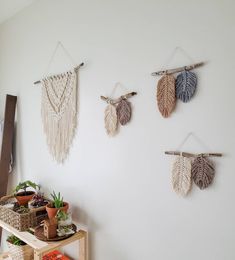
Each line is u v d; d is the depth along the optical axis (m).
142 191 1.32
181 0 1.16
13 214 1.60
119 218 1.43
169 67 1.21
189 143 1.14
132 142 1.36
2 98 2.39
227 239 1.04
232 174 1.02
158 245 1.26
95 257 1.57
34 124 2.01
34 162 2.02
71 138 1.69
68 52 1.72
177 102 1.17
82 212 1.64
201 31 1.10
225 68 1.04
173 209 1.20
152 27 1.27
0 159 2.10
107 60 1.48
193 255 1.14
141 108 1.31
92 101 1.56
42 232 1.49
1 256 1.95
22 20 2.13
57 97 1.77
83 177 1.63
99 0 1.52
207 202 1.09
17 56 2.19
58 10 1.79
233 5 1.01
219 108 1.05
